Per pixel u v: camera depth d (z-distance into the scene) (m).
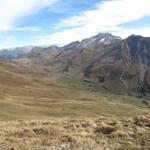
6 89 164.75
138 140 18.53
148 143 17.81
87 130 21.58
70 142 18.00
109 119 26.14
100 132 20.97
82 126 23.27
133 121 23.31
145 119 23.44
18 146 17.03
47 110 101.25
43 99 139.38
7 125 27.00
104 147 16.98
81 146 17.05
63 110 107.50
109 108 141.50
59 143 17.80
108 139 18.91
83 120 26.34
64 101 141.12
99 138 19.20
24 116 77.44
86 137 19.41
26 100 127.56
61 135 19.91
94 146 17.09
